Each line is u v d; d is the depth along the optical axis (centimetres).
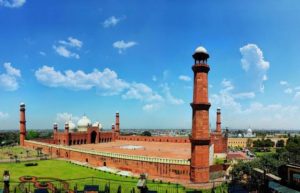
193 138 6081
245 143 19538
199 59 6262
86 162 8681
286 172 4812
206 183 5988
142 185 3766
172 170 6475
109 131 12950
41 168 7831
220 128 10419
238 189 5300
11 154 10075
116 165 7644
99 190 5369
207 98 6206
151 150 8544
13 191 5341
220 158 9500
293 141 12500
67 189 5575
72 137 11075
